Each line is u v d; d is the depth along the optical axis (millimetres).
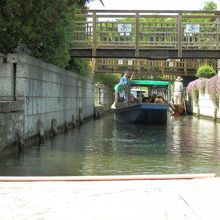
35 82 18250
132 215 6242
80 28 28875
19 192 7434
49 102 20953
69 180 8305
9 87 16562
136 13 28766
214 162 14336
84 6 22953
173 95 48531
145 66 47250
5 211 6453
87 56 28984
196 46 28984
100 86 44562
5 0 17328
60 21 20312
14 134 15555
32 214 6320
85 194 7293
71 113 27297
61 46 23062
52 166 13227
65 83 25125
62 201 6910
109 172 12398
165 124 30656
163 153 16250
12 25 17734
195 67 46969
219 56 28812
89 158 14789
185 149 17469
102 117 40938
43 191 7496
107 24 28906
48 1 17953
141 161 14344
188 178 8477
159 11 29047
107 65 46906
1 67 16609
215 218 6008
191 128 28266
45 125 20219
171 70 47344
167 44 28891
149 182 8117
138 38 28797
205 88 39688
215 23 28891
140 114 30141
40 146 17719
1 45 18891
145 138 21562
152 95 33000
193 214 6188
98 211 6418
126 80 32375
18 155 15195
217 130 26688
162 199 6941
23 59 16641
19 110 16047
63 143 18875
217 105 34969
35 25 18641
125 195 7199
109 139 20828
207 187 7633
